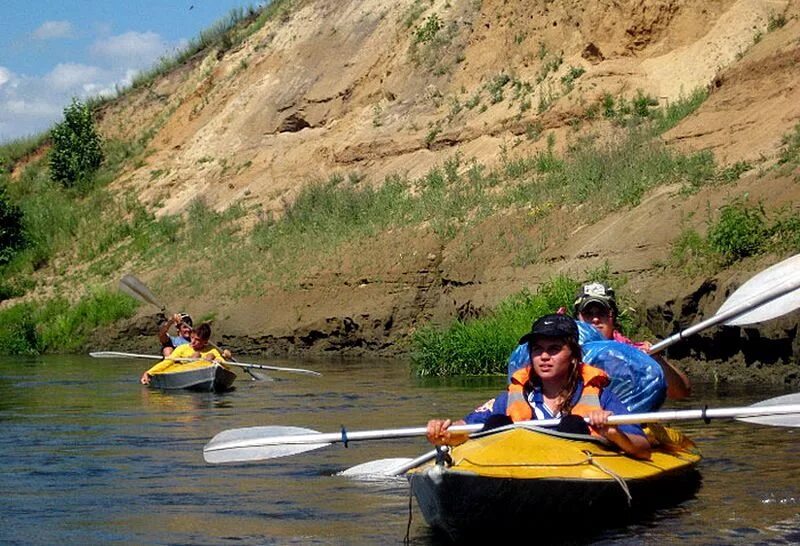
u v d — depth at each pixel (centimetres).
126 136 3716
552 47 2505
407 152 2588
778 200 1578
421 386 1523
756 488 757
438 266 2144
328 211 2530
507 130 2395
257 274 2455
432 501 611
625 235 1756
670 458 734
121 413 1291
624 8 2372
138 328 2544
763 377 1384
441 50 2756
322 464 895
